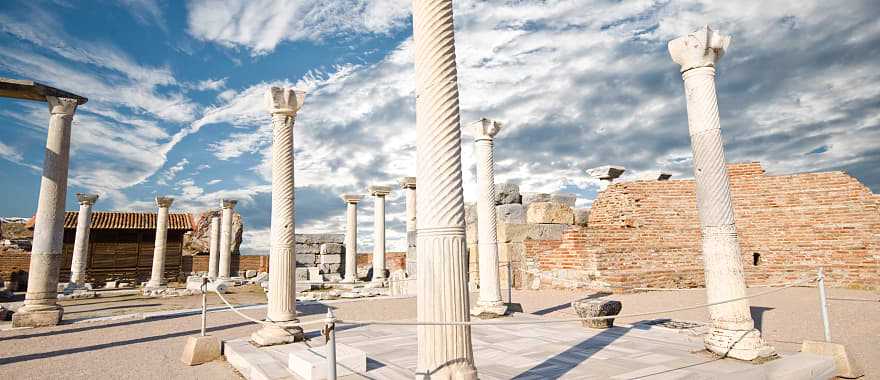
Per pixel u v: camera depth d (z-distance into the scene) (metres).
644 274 16.19
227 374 6.91
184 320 12.00
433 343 4.64
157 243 25.11
